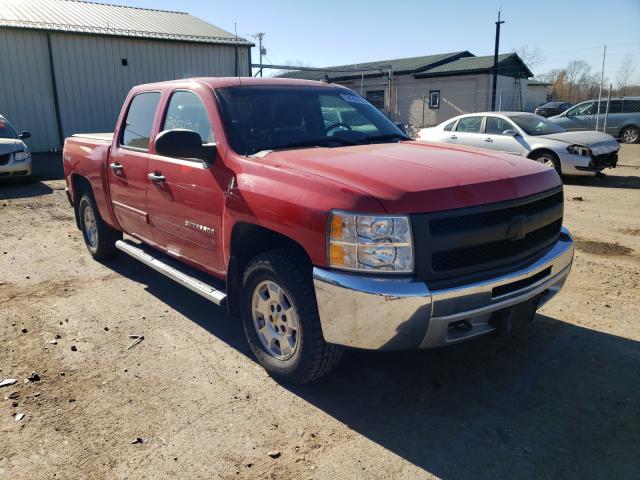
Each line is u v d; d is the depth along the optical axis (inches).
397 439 113.4
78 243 276.4
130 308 186.5
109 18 867.4
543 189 129.3
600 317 171.9
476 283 110.5
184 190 156.1
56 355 151.8
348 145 155.2
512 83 1416.1
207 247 152.4
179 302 192.2
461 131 500.7
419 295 104.3
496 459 106.6
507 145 460.4
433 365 143.9
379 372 140.7
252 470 104.3
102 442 113.1
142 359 149.3
